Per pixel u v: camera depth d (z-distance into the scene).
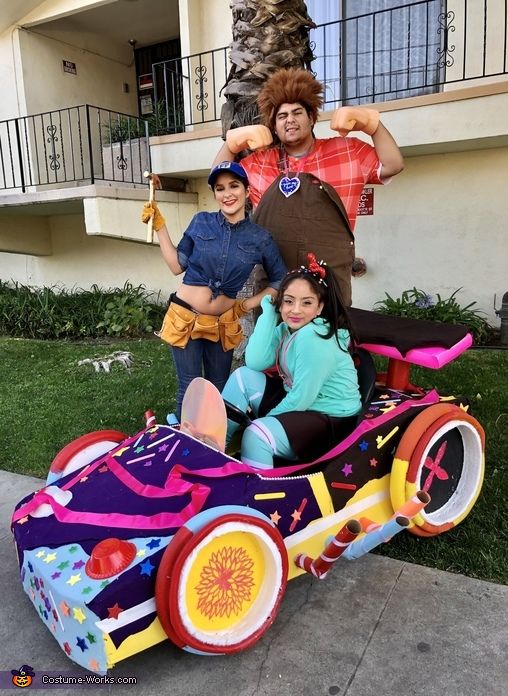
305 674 2.04
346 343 2.63
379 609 2.34
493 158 6.73
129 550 1.92
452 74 6.85
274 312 2.72
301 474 2.39
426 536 2.73
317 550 2.38
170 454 2.34
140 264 9.58
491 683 1.97
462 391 4.75
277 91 3.01
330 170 3.11
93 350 7.02
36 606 2.19
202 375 3.48
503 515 2.98
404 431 2.62
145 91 11.27
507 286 6.98
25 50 9.46
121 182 8.32
